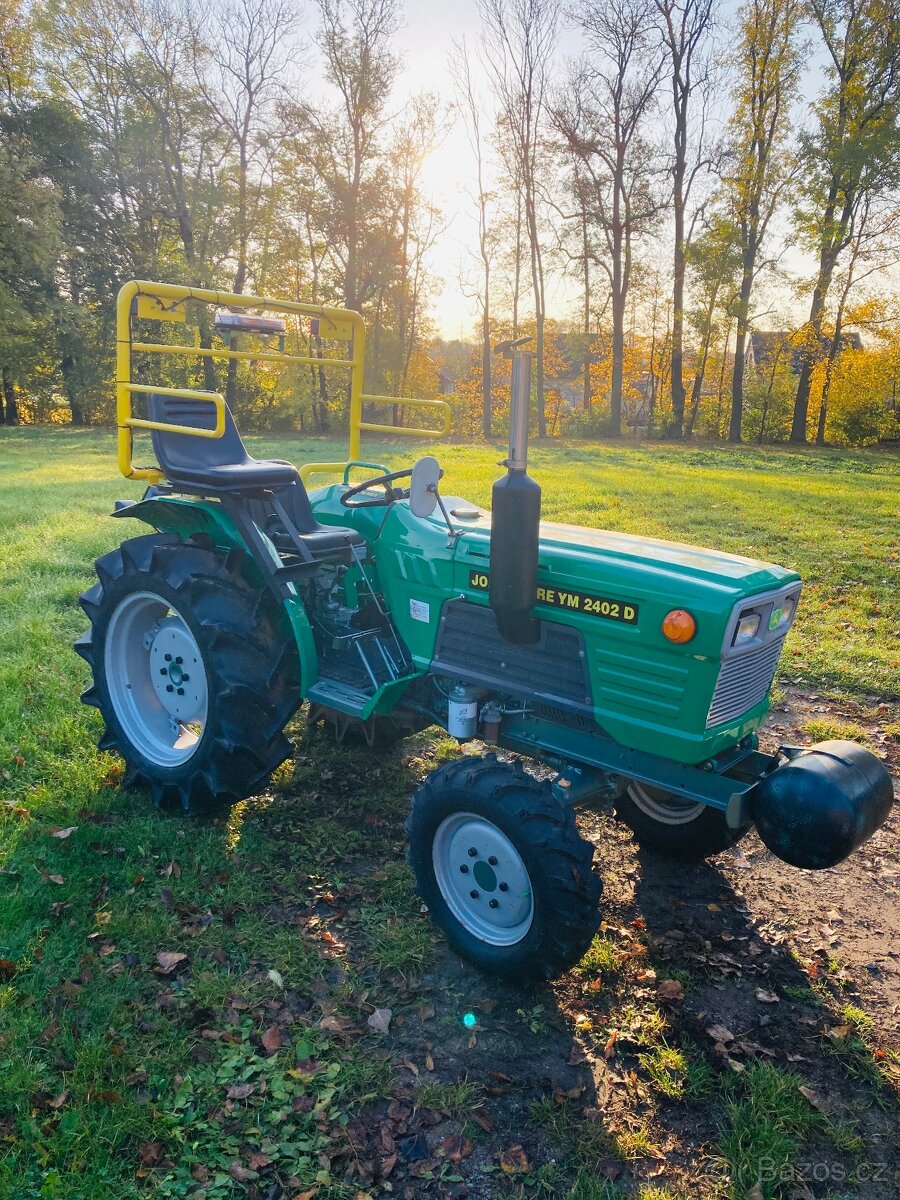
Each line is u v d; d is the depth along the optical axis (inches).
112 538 320.8
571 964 105.9
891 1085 100.0
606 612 110.0
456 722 127.8
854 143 1051.3
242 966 110.9
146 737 149.7
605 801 126.1
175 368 1347.2
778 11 1096.8
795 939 126.1
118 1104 88.0
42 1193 78.4
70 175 1223.5
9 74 1194.0
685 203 1230.3
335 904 125.8
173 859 130.6
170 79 1152.8
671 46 1152.8
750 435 1366.9
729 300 1222.9
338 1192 81.8
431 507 120.1
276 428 1457.9
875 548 371.6
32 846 129.6
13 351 1226.0
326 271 1376.7
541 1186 84.2
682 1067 99.7
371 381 1368.1
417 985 110.7
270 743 137.1
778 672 227.1
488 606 122.5
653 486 577.6
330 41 1174.3
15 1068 90.7
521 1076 97.8
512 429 103.0
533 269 1280.8
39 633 211.5
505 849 109.2
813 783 99.7
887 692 215.9
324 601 149.2
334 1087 93.2
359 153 1231.5
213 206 1229.7
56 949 109.0
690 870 141.9
